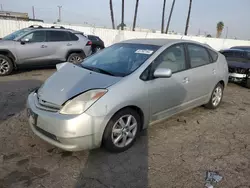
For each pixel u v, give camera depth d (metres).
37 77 7.98
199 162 3.05
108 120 2.89
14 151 3.13
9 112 4.49
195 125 4.25
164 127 4.09
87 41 9.68
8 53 7.92
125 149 3.24
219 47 23.78
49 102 2.93
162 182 2.64
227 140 3.72
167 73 3.26
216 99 5.14
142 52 3.73
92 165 2.90
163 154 3.21
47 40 8.67
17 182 2.54
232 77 7.73
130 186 2.56
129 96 3.06
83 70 3.52
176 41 4.10
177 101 3.92
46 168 2.81
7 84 6.75
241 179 2.73
